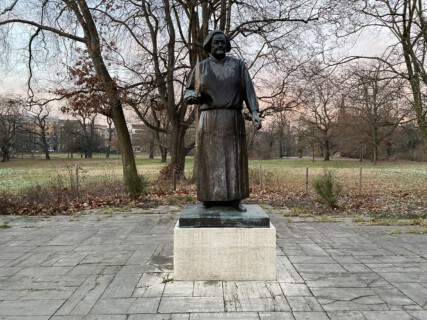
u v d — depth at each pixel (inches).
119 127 552.1
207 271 164.1
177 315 133.6
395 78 470.3
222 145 168.7
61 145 2691.9
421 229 281.0
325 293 152.5
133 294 153.3
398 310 136.8
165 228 293.1
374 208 410.9
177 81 627.8
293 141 2635.3
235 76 169.5
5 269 191.0
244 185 173.0
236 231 162.4
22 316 135.3
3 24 537.0
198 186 174.7
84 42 554.9
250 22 576.1
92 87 524.7
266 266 164.1
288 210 390.0
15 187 628.4
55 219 340.8
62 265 196.7
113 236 265.7
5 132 1827.0
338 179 798.5
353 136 1642.5
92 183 557.6
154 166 1370.6
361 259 202.2
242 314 133.6
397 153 1920.5
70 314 136.3
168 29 635.5
